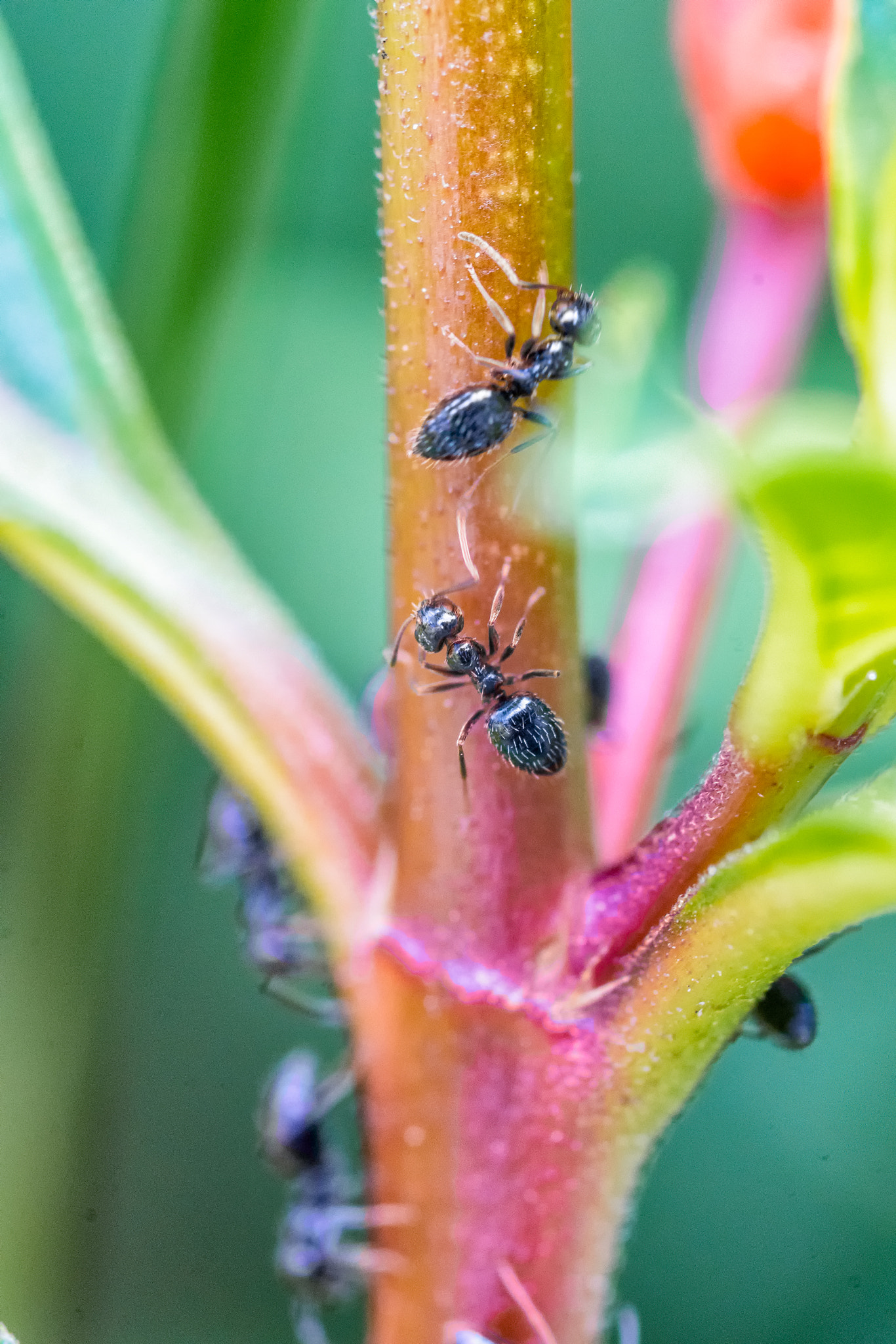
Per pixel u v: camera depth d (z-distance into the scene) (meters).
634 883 0.08
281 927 0.10
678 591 0.09
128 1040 0.10
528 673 0.08
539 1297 0.08
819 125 0.09
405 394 0.08
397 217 0.08
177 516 0.08
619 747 0.09
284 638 0.08
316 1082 0.10
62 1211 0.10
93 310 0.09
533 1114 0.08
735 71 0.09
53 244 0.09
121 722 0.10
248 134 0.10
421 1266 0.08
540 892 0.08
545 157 0.08
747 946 0.08
